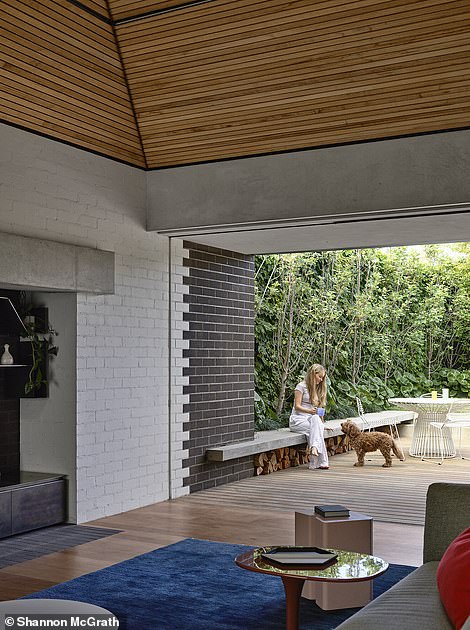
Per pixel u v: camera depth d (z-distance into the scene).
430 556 4.00
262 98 6.63
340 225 7.65
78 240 7.03
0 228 6.19
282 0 5.61
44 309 7.13
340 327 13.96
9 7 5.37
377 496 8.27
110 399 7.42
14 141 6.34
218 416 9.16
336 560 3.77
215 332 9.15
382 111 6.46
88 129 6.95
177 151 7.61
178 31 6.10
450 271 15.23
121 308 7.59
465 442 13.13
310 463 10.34
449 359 15.41
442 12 5.42
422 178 6.64
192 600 4.79
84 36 6.04
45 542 6.28
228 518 7.19
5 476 6.91
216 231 7.98
